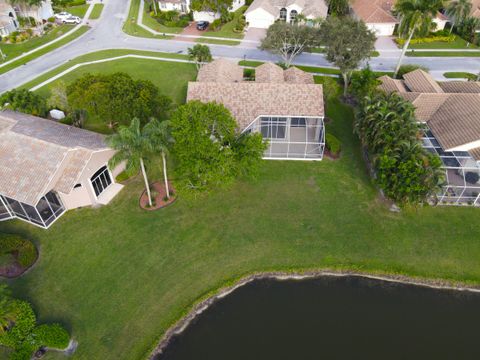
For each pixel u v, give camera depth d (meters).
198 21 84.75
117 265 33.91
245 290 33.09
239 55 70.06
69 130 43.41
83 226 37.22
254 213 38.91
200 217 38.34
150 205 39.09
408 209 38.78
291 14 81.12
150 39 76.62
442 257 35.06
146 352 28.38
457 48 72.12
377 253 35.44
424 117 46.44
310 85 46.16
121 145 32.44
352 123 51.78
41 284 32.31
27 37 75.19
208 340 29.55
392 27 76.44
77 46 73.50
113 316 30.39
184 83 60.72
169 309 31.09
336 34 51.41
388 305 32.25
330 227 37.62
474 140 39.75
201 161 33.75
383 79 54.59
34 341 27.72
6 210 38.00
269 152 45.44
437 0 52.25
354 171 43.75
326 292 33.12
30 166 35.91
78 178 36.09
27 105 48.53
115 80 44.22
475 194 39.12
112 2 95.38
